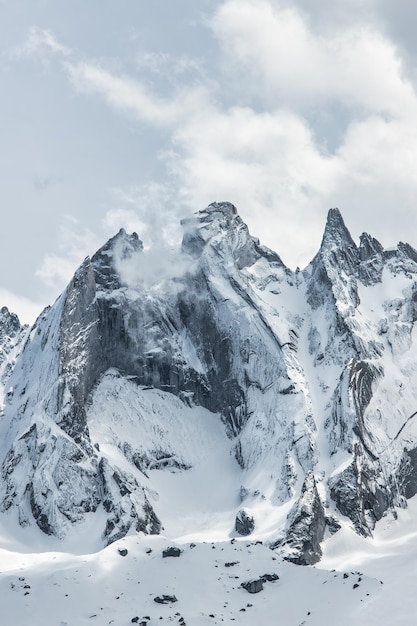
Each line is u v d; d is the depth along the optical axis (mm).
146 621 195250
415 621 183375
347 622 186875
